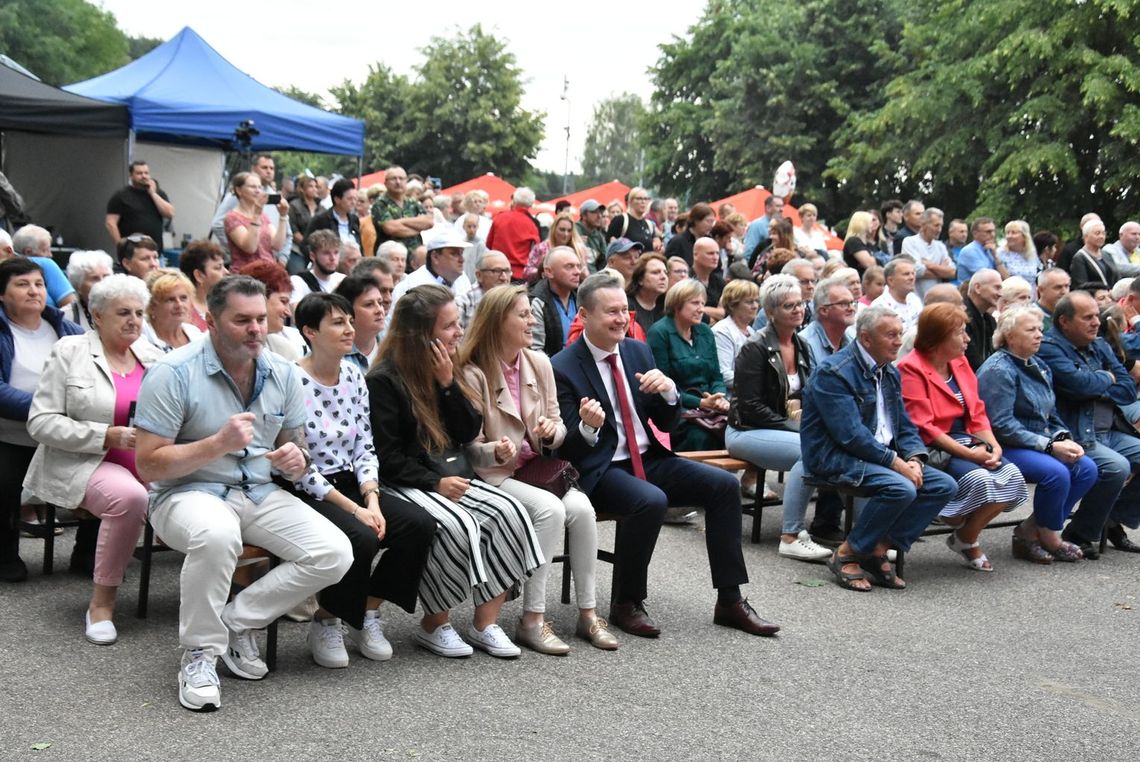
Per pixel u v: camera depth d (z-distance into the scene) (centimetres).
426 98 4550
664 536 701
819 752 397
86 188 1371
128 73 1273
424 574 457
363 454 461
